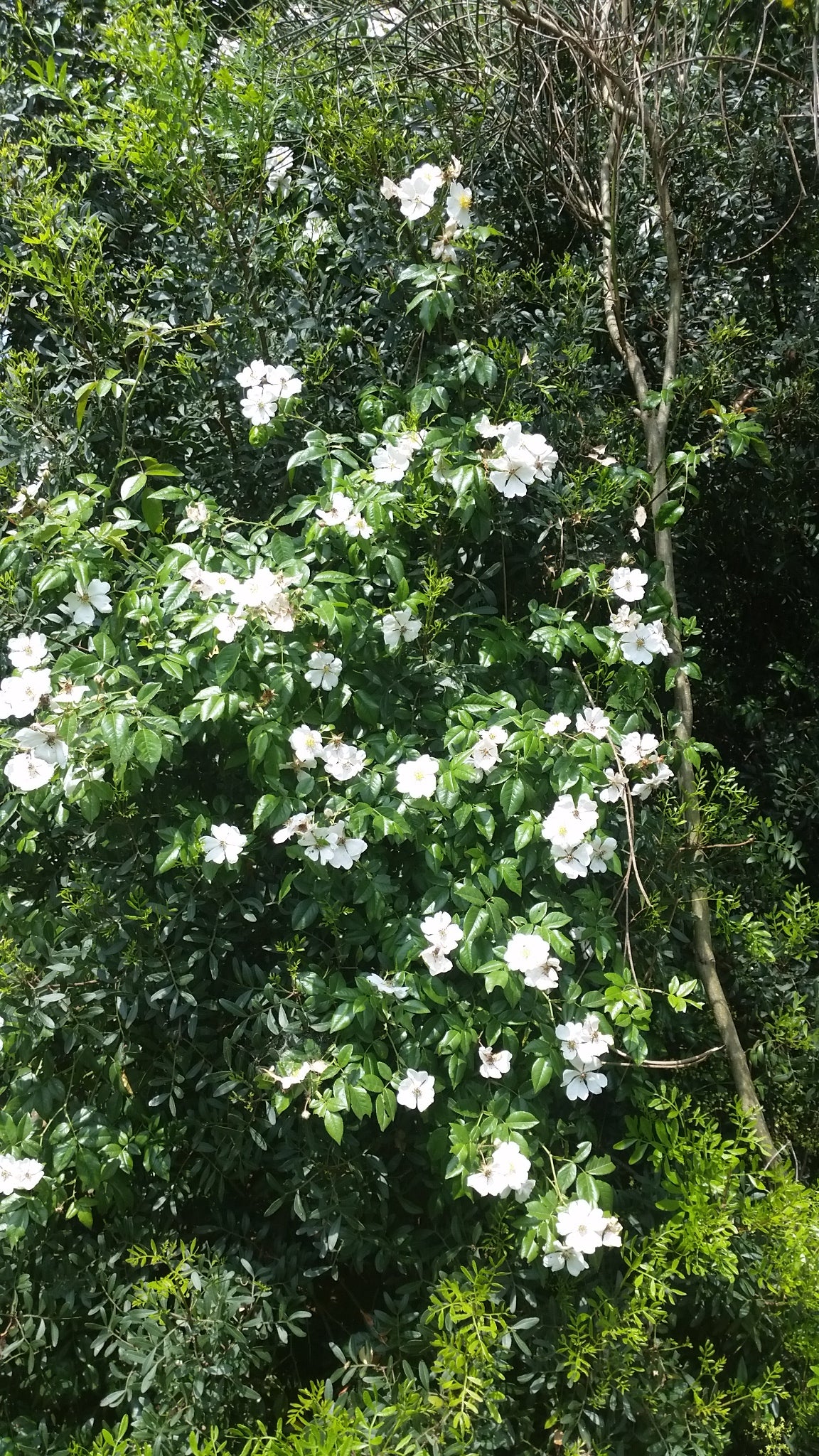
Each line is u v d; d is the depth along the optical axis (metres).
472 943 1.85
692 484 3.01
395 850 2.05
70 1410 1.98
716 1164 1.93
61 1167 1.83
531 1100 1.93
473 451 2.21
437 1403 1.73
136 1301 1.84
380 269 2.36
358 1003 1.83
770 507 3.04
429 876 1.97
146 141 2.24
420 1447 1.70
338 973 1.91
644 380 2.64
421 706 2.14
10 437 2.36
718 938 2.52
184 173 2.29
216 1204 2.08
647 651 2.17
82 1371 1.97
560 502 2.27
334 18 2.70
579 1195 1.82
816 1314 1.93
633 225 2.99
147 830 2.06
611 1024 2.00
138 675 1.96
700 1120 2.05
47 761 1.77
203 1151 1.95
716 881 2.46
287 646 1.96
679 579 3.24
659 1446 1.84
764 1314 1.99
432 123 2.64
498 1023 1.88
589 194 2.78
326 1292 2.22
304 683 1.96
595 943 1.97
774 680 3.27
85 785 1.80
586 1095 1.89
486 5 2.72
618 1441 1.87
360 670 2.08
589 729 2.04
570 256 2.71
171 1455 1.70
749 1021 2.59
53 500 2.02
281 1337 1.85
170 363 2.40
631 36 2.55
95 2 2.86
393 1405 1.75
